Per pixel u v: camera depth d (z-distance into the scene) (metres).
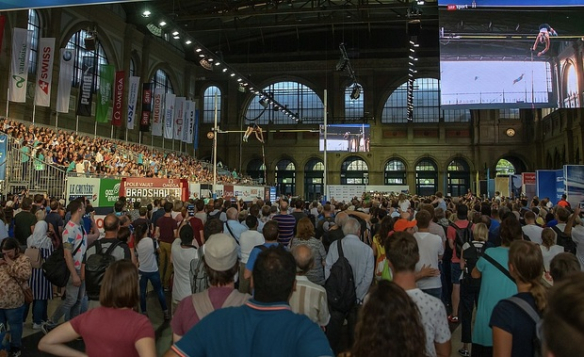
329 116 40.94
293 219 7.60
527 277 2.70
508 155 38.84
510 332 2.50
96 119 24.95
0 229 7.48
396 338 1.70
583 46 12.11
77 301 5.91
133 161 24.34
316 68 41.22
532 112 38.41
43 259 6.61
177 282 5.44
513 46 12.54
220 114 42.22
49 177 15.53
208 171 34.78
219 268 2.86
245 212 9.12
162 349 5.76
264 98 35.19
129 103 28.38
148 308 7.84
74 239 5.65
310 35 41.53
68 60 22.81
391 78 40.69
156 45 35.16
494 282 3.56
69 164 17.28
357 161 41.59
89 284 4.70
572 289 1.13
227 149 41.94
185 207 9.72
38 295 6.30
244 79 32.31
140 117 32.97
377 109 40.69
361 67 40.75
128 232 5.76
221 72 42.16
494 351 2.57
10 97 19.86
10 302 4.92
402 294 1.81
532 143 38.25
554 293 1.18
